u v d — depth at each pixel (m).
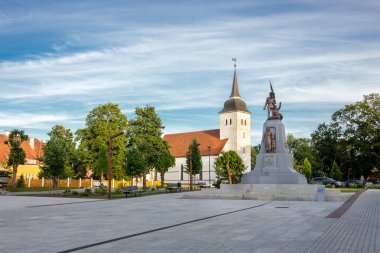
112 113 67.31
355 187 63.31
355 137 75.50
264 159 37.44
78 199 35.38
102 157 59.88
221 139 102.69
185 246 11.24
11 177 65.50
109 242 12.02
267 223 16.39
